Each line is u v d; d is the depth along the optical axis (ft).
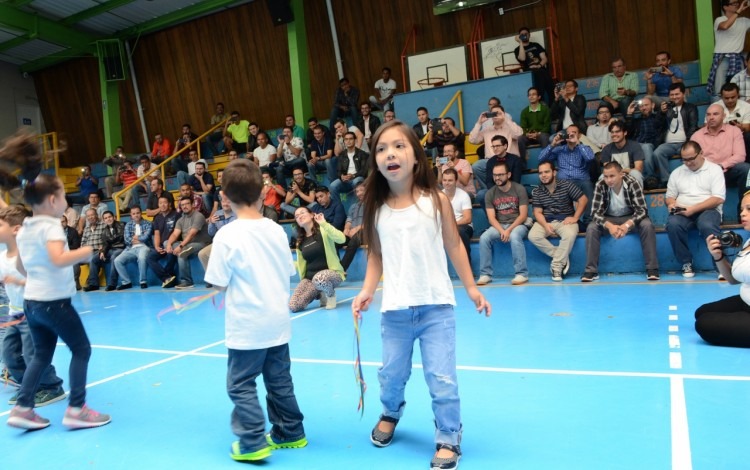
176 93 49.62
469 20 39.42
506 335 13.93
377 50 42.39
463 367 11.51
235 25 46.11
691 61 34.37
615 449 7.40
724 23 27.40
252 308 7.96
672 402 8.84
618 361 11.19
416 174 7.68
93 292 31.68
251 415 7.89
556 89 32.60
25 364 12.04
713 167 20.18
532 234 22.68
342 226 27.58
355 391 10.61
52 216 9.70
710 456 6.99
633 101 27.84
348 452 7.99
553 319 15.29
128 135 51.83
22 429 9.84
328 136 34.86
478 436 8.14
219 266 7.86
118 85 50.90
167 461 8.13
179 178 39.24
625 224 20.85
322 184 34.01
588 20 37.01
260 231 8.16
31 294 9.58
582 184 24.12
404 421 9.02
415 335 7.72
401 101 34.76
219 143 44.39
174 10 44.45
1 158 9.50
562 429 8.18
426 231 7.51
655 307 15.84
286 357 8.45
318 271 19.81
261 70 46.29
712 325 11.79
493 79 32.45
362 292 8.13
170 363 13.67
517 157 25.45
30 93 53.83
